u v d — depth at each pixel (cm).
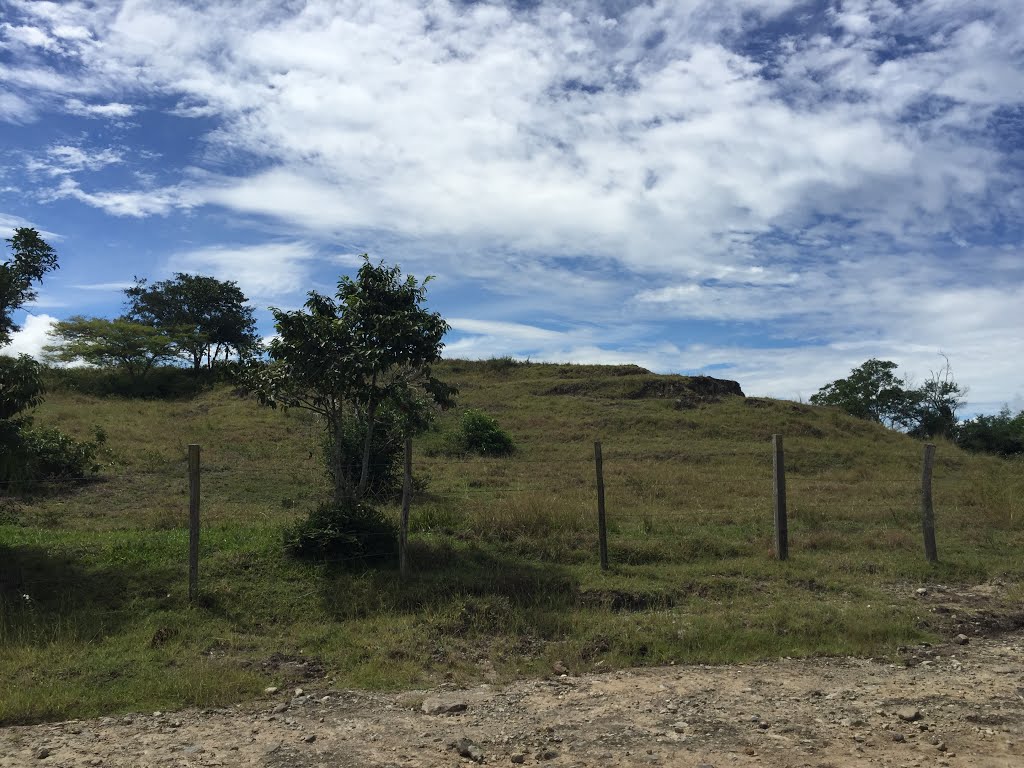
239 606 834
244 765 471
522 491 1770
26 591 837
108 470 1911
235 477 1908
